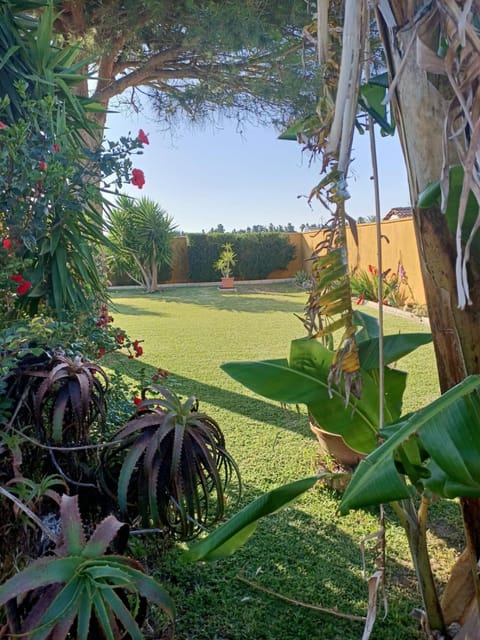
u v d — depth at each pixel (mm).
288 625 1783
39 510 1394
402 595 1947
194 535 1642
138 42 5203
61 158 2156
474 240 1182
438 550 2260
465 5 870
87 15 4676
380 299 1360
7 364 1409
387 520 2490
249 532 1512
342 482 2686
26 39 2672
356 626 1781
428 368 5105
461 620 1611
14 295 2051
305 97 4695
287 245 16266
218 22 4387
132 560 1090
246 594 1944
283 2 4340
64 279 2312
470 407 1111
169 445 1485
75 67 2814
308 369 1709
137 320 8672
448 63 932
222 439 1660
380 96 1486
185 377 4980
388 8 1122
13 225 2018
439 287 1249
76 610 908
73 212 2318
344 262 1243
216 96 5684
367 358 1679
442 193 988
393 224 9648
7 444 1350
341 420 1632
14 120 2436
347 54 1047
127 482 1409
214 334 7332
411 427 1135
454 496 1176
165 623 1711
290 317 8898
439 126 1159
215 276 16016
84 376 1519
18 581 920
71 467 1567
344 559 2180
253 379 1703
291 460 3088
